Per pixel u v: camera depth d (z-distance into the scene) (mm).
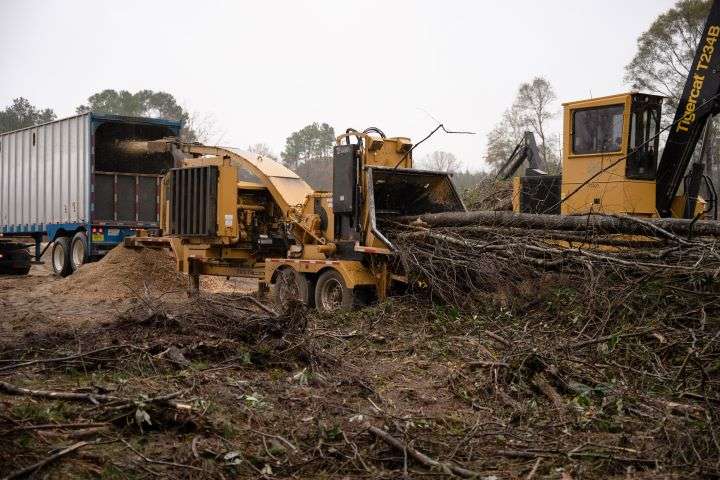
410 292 11531
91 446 5215
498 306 10156
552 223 10391
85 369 7254
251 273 14164
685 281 8891
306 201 13281
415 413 6496
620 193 12047
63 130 19922
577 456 5441
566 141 12797
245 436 5707
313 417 6184
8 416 5395
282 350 8094
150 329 8703
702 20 29484
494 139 32531
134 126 19594
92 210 18625
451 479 5012
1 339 8961
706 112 11867
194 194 14336
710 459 5340
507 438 5875
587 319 8859
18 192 22484
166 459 5145
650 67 30672
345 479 5016
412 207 13164
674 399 6789
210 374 7160
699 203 12492
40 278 19609
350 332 9898
